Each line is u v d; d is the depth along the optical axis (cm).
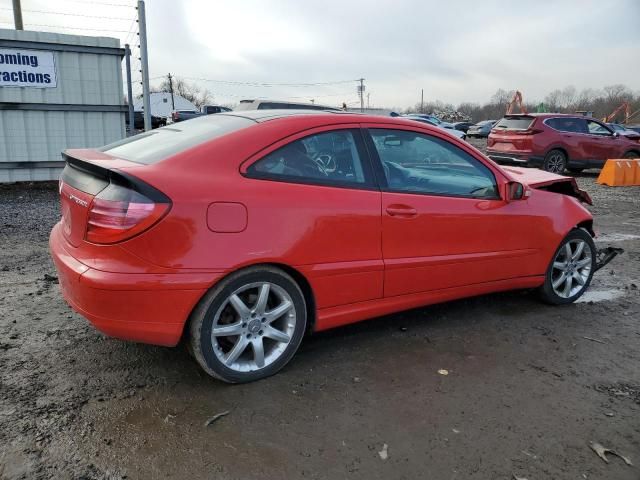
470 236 387
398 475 238
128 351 344
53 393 292
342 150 337
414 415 284
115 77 1084
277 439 260
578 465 249
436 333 394
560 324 420
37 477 227
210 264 281
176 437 258
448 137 387
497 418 284
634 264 611
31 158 1046
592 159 1481
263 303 307
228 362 301
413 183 366
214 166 292
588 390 318
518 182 405
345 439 262
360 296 343
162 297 274
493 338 389
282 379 318
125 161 299
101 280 267
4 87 998
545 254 437
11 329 372
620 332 408
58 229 336
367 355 354
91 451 245
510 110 5019
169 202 270
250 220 292
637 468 249
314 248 315
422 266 364
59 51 1027
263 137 310
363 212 332
